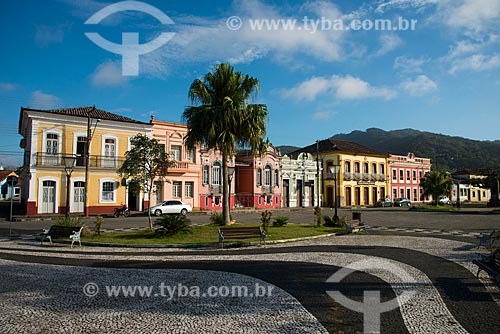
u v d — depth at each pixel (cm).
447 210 3825
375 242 1470
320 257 1127
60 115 3059
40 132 2989
